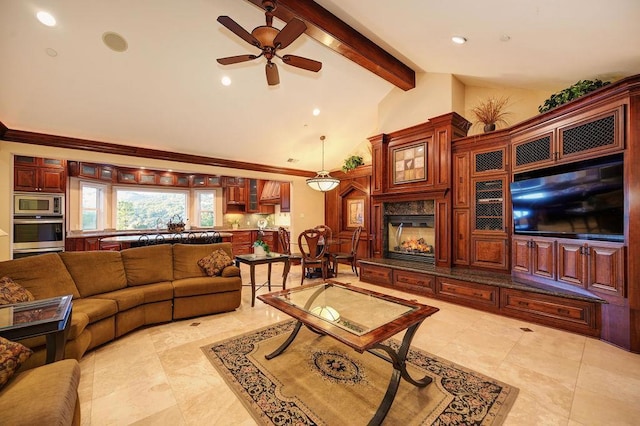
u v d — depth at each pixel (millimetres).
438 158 4531
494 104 4391
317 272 5957
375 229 5570
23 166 5164
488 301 3564
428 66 4363
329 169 7730
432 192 4609
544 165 3264
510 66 3506
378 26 3361
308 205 7840
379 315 2078
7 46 3057
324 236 5402
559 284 3117
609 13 2084
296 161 7133
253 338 2826
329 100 5156
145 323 3094
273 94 4684
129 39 3314
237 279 3674
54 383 1354
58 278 2803
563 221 3072
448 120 4363
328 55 4188
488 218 4098
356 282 5285
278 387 2012
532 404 1825
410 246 5207
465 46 3254
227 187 8648
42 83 3559
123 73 3688
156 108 4363
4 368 1360
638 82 2406
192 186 8359
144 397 1906
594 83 2934
